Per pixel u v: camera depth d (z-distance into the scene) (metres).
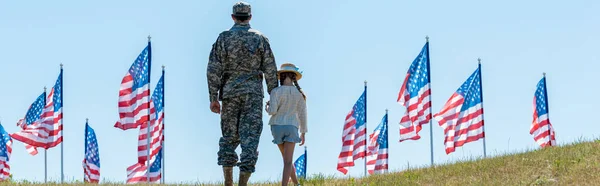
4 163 32.91
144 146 32.03
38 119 32.16
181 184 17.22
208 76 12.22
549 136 33.78
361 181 15.73
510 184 13.83
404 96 30.75
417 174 16.19
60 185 17.05
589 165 14.63
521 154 17.31
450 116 31.27
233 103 12.27
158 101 32.28
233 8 12.48
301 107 12.72
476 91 31.16
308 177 16.33
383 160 36.59
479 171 15.69
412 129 30.61
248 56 12.21
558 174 14.47
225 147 12.47
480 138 30.97
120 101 29.22
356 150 37.03
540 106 34.03
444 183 14.65
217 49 12.28
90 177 34.66
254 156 12.09
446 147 31.25
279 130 12.59
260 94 12.30
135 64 29.36
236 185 13.89
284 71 12.84
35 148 33.03
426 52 30.34
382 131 36.88
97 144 34.94
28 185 17.20
